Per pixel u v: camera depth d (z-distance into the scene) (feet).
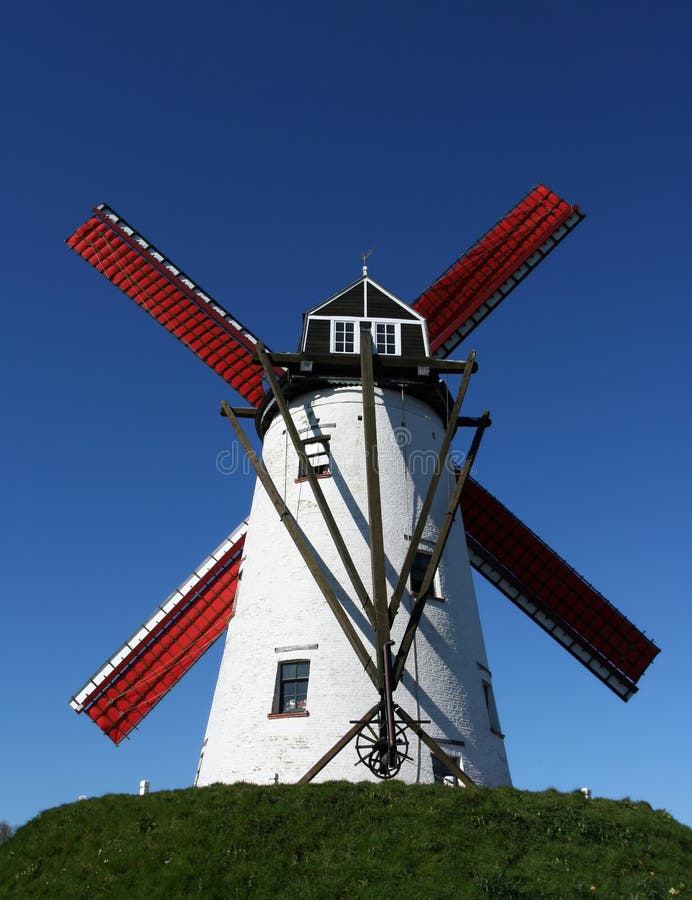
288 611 75.10
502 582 96.68
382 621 66.33
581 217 102.83
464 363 83.41
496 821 57.31
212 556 99.50
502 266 102.17
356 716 68.80
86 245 107.86
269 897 49.75
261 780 67.67
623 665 97.35
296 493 81.15
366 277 90.48
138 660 97.25
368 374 76.18
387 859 52.70
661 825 62.34
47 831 60.95
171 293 105.50
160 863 53.67
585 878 52.60
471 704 74.08
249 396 100.68
